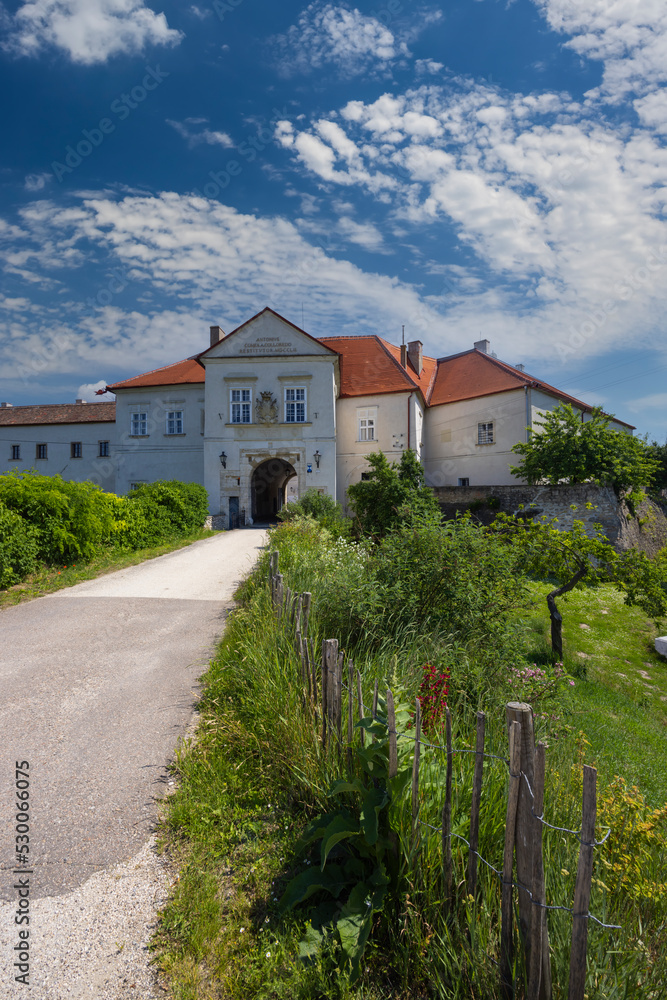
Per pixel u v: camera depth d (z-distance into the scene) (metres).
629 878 2.54
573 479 24.03
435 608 6.27
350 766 3.43
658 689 11.57
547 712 5.36
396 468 23.86
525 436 28.86
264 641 5.69
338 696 3.70
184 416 32.38
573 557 12.69
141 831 3.47
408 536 7.12
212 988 2.44
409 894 2.60
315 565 8.88
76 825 3.50
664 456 32.09
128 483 32.88
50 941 2.65
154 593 10.40
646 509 26.78
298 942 2.60
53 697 5.46
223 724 4.66
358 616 6.06
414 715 3.48
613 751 6.83
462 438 32.12
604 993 2.06
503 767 3.12
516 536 12.48
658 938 2.34
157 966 2.54
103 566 13.00
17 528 10.89
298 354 29.08
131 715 5.07
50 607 9.16
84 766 4.18
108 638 7.48
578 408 33.16
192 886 2.99
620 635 14.52
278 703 4.46
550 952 2.20
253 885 3.04
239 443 29.20
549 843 2.66
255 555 15.59
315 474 28.84
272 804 3.73
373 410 31.28
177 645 7.20
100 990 2.42
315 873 2.89
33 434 38.16
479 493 25.33
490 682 5.38
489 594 6.40
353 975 2.41
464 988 2.26
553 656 12.31
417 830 2.70
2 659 6.57
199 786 3.88
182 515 20.28
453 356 37.66
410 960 2.44
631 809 3.02
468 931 2.39
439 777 2.90
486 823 2.74
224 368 29.44
